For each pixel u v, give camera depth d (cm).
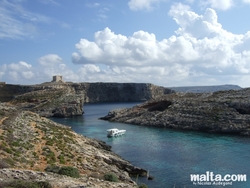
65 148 5112
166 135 10875
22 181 2225
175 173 5781
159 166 6331
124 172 5066
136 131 12069
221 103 13088
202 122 12188
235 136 10475
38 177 2597
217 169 6050
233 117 11756
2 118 6081
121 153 7738
